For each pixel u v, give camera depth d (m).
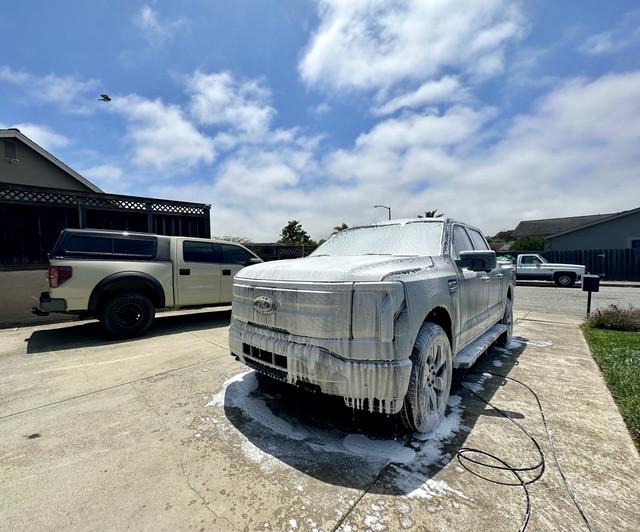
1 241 6.99
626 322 5.93
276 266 2.63
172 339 5.32
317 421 2.61
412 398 2.19
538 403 2.88
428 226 3.48
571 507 1.67
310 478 1.92
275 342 2.38
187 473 1.97
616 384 3.24
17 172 10.85
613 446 2.20
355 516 1.62
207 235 9.91
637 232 21.73
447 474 1.94
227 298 6.64
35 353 4.54
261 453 2.18
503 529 1.53
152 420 2.64
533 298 11.91
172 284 5.89
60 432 2.46
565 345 4.89
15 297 6.81
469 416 2.66
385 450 2.20
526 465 2.02
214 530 1.55
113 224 8.41
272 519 1.61
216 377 3.60
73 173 11.88
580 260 20.19
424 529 1.54
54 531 1.54
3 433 2.46
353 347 2.04
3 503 1.73
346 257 2.85
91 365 4.02
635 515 1.61
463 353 3.15
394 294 2.04
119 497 1.77
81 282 5.00
